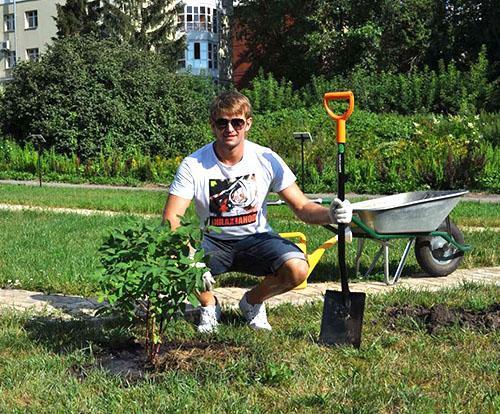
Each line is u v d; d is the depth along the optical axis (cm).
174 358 434
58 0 6019
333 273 761
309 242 912
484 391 382
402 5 4181
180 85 3014
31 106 2828
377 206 741
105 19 4894
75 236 1009
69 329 511
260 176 515
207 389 380
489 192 1903
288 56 4734
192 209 1318
